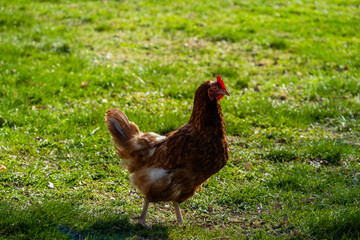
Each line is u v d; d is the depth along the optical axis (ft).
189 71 48.70
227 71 48.60
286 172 28.81
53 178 26.22
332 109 40.19
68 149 30.04
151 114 36.83
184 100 41.16
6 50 49.14
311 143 33.14
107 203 24.49
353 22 72.74
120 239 20.34
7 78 41.11
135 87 43.06
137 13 73.26
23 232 20.01
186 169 21.02
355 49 58.90
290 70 51.16
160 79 45.14
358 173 29.01
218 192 26.68
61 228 20.94
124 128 22.72
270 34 64.95
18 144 29.84
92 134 32.19
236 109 39.34
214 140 20.93
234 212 24.57
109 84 42.70
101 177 27.50
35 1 76.48
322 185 27.12
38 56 49.29
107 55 52.44
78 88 41.32
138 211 23.99
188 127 21.35
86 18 67.77
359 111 40.09
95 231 21.03
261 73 50.34
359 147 33.19
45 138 31.24
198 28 65.67
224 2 83.87
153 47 57.36
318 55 55.67
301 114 38.78
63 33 59.47
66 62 48.16
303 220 22.82
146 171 21.77
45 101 37.91
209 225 23.04
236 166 29.99
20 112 34.32
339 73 50.21
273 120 37.40
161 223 23.09
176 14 74.54
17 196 23.67
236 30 65.41
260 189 26.55
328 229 21.91
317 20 74.02
